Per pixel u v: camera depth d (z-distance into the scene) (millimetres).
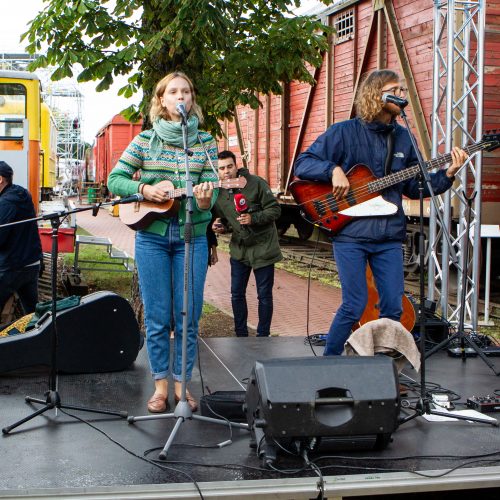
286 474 3252
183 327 3723
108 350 4949
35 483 3111
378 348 4383
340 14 12727
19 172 8992
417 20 10328
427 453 3533
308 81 7684
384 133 4410
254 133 16391
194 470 3289
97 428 3838
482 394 4672
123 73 6953
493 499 3916
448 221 7277
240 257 6375
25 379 4770
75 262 11180
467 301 7480
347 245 4379
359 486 3205
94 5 6367
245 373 5004
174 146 4039
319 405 3336
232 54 7074
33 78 9828
